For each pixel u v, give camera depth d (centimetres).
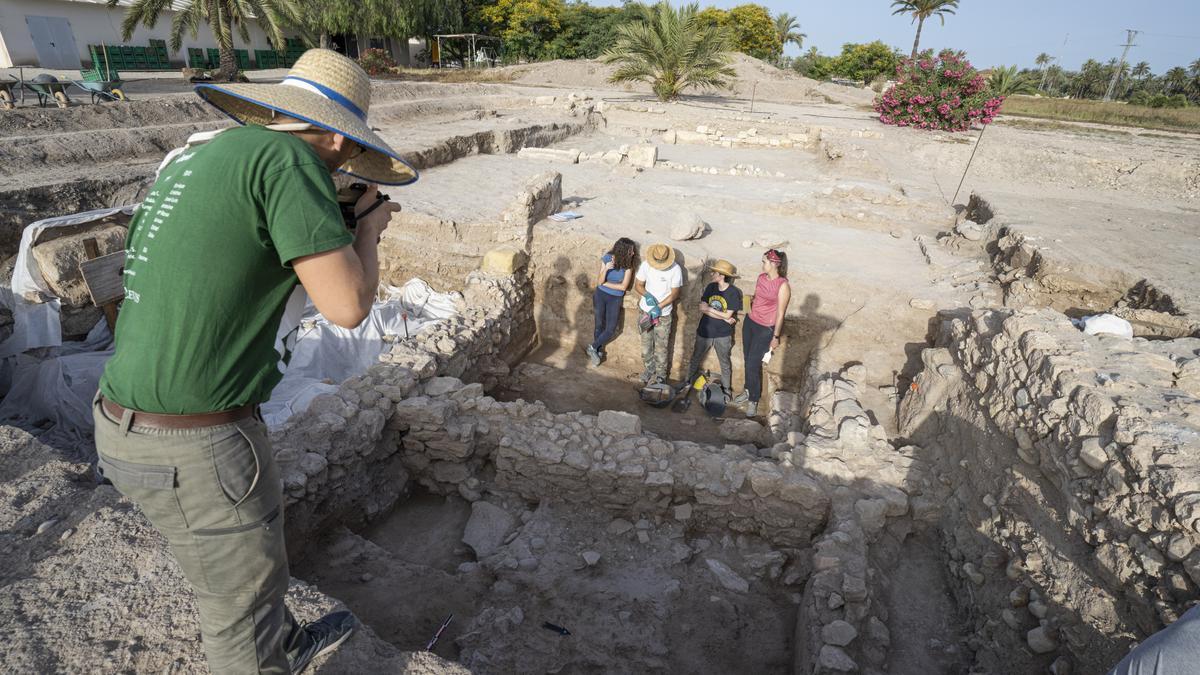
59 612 237
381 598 386
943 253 762
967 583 372
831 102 2995
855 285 668
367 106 173
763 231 827
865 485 434
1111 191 1330
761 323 600
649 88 2998
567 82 3288
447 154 1209
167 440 141
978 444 414
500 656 349
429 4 3534
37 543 272
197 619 240
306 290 151
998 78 2292
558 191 827
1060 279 623
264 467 157
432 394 520
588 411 649
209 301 134
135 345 136
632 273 702
